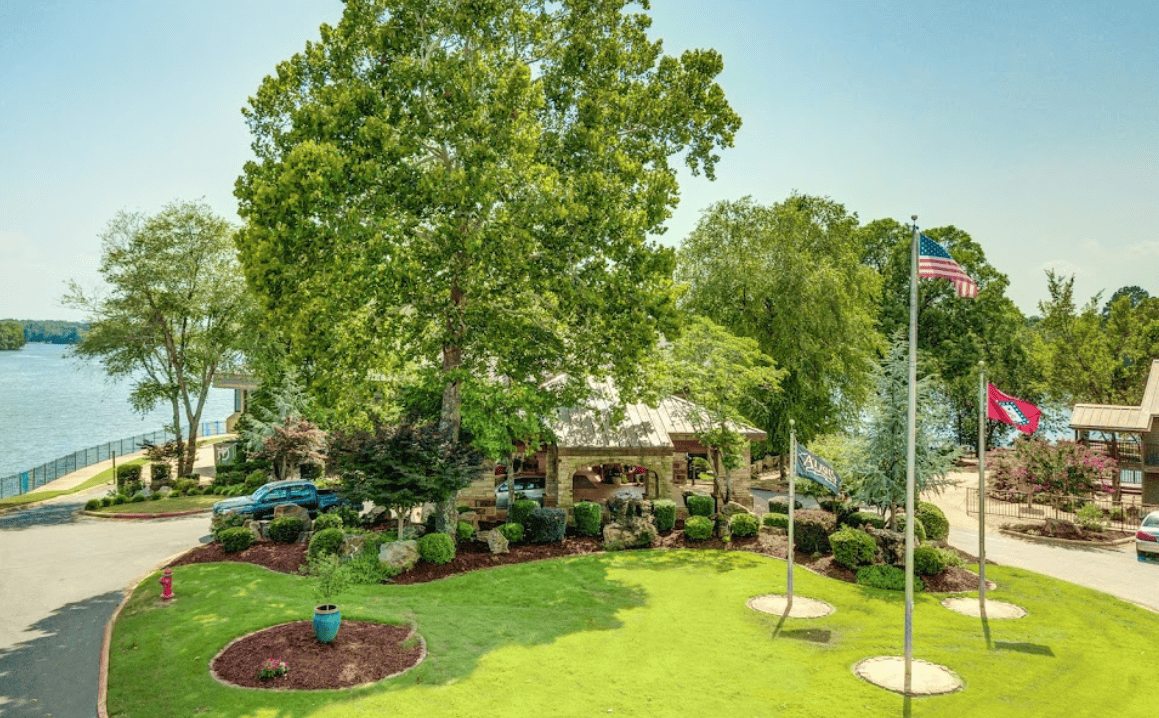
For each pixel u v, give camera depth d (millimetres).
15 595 22781
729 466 31531
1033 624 20578
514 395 26906
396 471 25125
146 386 47156
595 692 15719
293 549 26625
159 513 36406
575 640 18688
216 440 70062
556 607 21344
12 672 16859
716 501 32844
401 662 16859
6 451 86000
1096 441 43406
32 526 34062
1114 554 29469
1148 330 57375
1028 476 36562
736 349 32250
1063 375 56375
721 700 15492
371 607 20500
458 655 17406
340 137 23406
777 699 15594
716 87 29344
